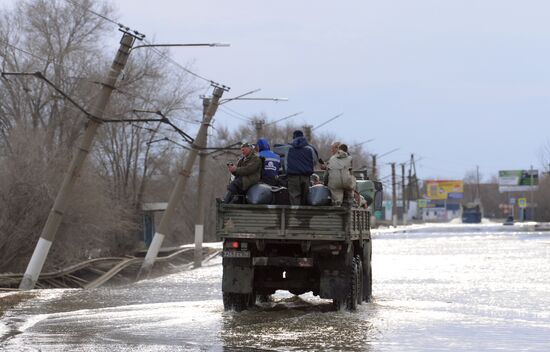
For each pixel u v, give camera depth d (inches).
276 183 1542.8
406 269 2982.3
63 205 2790.4
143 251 5880.9
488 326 1357.0
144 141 5994.1
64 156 4121.6
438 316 1491.1
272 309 1617.9
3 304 1804.9
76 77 4795.8
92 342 1165.7
